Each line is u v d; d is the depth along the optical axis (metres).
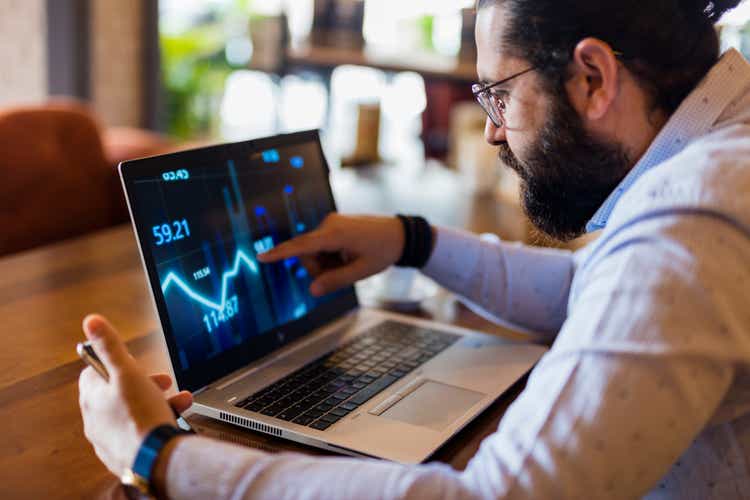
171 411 0.80
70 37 3.37
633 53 0.82
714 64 0.85
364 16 3.10
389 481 0.69
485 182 2.15
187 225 1.06
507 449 0.69
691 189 0.73
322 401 1.01
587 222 0.96
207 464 0.72
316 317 1.25
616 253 0.74
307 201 1.30
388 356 1.16
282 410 0.98
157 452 0.74
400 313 1.38
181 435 0.76
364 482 0.69
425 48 3.29
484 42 0.90
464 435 0.97
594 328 0.70
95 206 2.22
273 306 1.18
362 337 1.22
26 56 3.39
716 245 0.70
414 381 1.08
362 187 2.16
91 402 0.79
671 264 0.70
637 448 0.67
